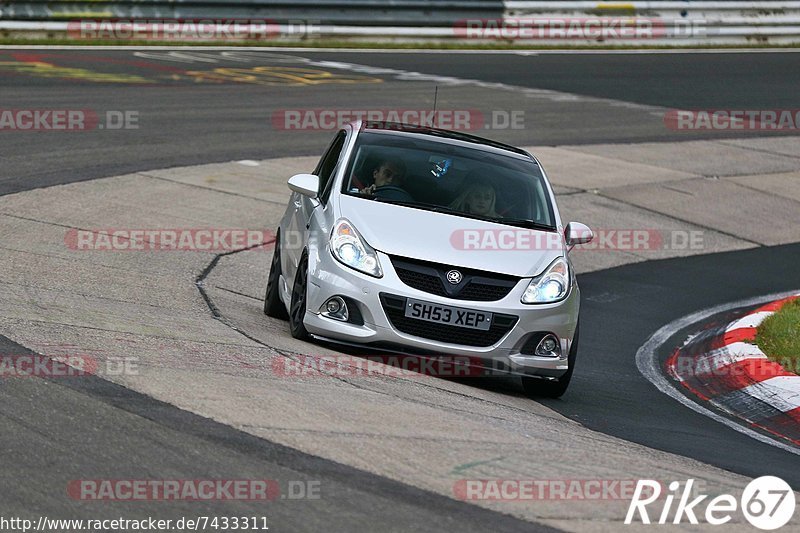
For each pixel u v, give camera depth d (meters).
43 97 66.94
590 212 56.12
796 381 29.55
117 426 18.98
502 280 26.78
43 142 55.41
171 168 53.69
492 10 112.44
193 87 76.38
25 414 19.11
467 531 16.23
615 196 60.12
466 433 21.53
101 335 25.44
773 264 51.22
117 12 93.75
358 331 26.36
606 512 17.77
